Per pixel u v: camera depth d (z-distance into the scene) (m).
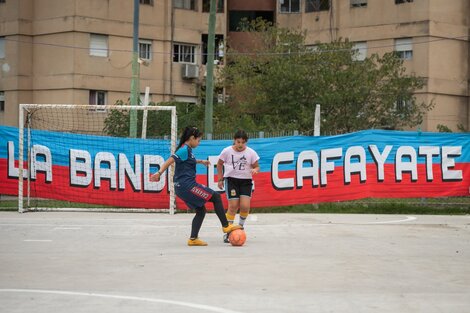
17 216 17.58
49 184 18.95
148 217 17.59
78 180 19.02
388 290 8.45
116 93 43.66
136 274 9.40
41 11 43.34
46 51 43.22
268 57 40.28
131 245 12.30
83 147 19.03
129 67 44.16
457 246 12.39
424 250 11.84
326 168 19.31
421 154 19.58
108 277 9.19
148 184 19.00
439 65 43.16
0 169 19.08
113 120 28.64
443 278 9.26
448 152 19.69
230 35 49.16
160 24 45.44
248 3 49.72
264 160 19.16
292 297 8.01
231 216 13.12
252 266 10.04
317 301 7.81
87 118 32.44
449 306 7.62
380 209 19.59
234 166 13.08
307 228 15.13
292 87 37.50
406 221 16.89
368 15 44.69
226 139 20.05
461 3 43.97
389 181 19.47
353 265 10.20
